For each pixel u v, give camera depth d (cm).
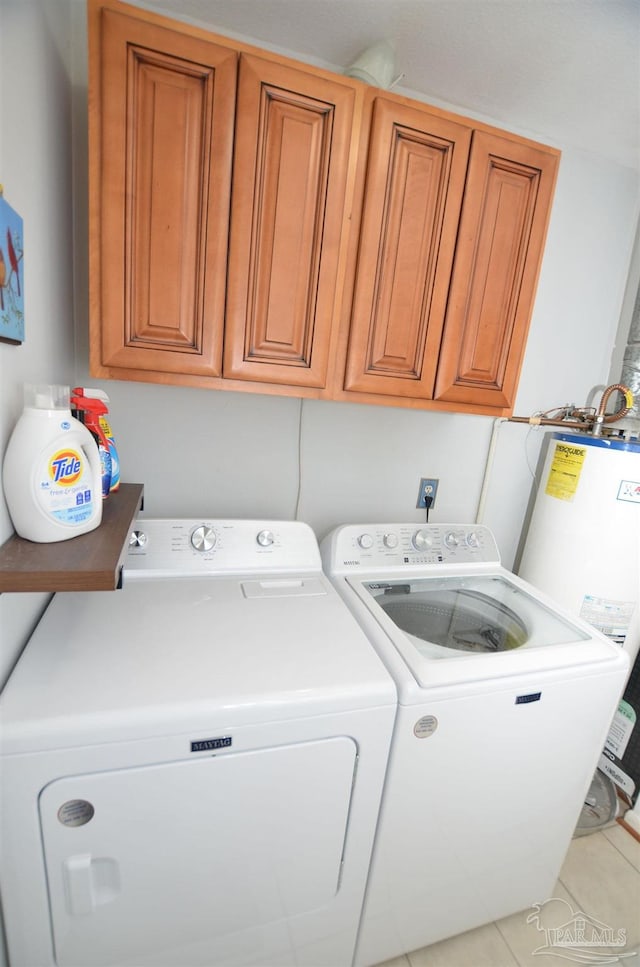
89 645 92
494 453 190
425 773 100
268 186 102
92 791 75
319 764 90
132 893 83
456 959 123
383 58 125
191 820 83
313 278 110
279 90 98
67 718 73
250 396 151
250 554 131
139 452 144
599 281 190
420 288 120
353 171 107
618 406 182
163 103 92
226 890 90
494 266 126
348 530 147
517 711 105
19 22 78
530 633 127
